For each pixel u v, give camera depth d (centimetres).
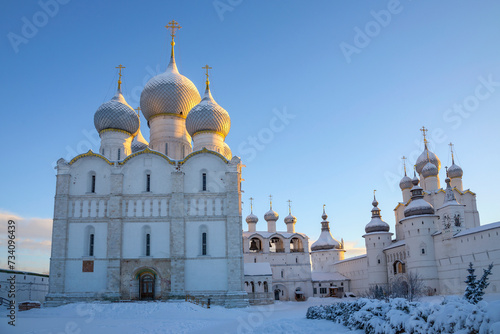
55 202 5891
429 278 7088
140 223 5878
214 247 5841
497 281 5628
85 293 5634
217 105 7062
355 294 9731
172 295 5606
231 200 5959
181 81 7231
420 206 7550
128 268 5709
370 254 8988
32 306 5181
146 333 2898
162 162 6128
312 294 9506
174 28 7756
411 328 1700
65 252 5747
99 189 6003
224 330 2855
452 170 8744
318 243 11569
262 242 9631
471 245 6209
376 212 9412
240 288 5653
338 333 2111
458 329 1478
